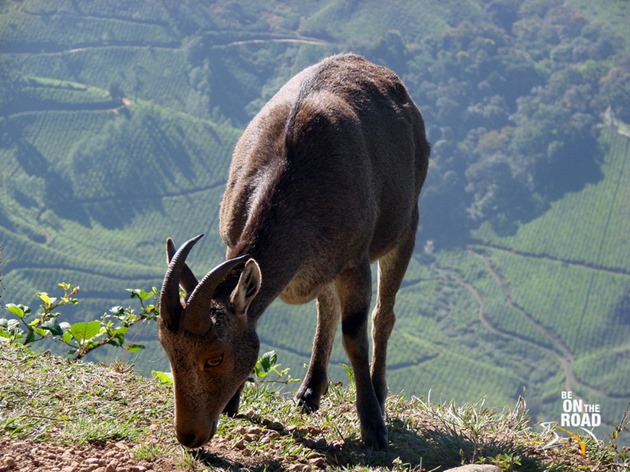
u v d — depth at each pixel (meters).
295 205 6.59
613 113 160.75
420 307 119.25
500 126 161.62
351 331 6.87
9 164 135.75
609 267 125.38
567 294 119.62
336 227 6.76
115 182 133.50
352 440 6.60
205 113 164.00
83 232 123.06
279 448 6.07
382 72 8.35
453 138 158.62
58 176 134.25
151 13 184.25
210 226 127.38
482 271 127.50
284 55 185.25
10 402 5.91
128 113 147.75
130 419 6.01
